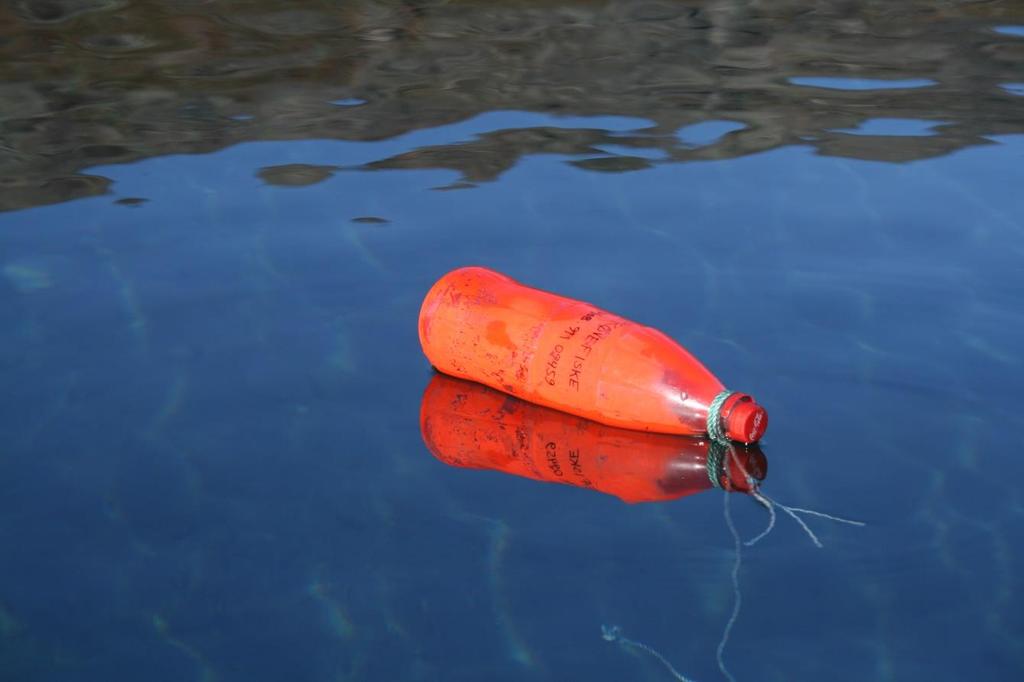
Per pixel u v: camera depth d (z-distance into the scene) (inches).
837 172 109.4
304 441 88.6
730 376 91.6
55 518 84.8
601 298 97.3
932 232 103.0
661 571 81.9
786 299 97.2
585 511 84.8
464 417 90.4
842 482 86.0
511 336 91.0
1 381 92.3
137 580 82.0
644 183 108.4
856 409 89.7
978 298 97.0
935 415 89.3
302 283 99.3
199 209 106.5
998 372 91.7
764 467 87.0
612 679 77.9
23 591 81.7
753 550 82.7
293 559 82.7
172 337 95.3
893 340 94.0
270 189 108.5
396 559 82.7
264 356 94.0
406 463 87.4
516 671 78.3
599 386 89.4
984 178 108.3
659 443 89.0
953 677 77.9
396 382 92.4
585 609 80.4
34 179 109.7
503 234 103.5
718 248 101.8
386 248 102.3
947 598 80.6
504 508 85.0
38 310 97.4
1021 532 83.3
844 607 80.4
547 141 113.6
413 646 79.2
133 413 90.3
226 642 79.6
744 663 78.4
